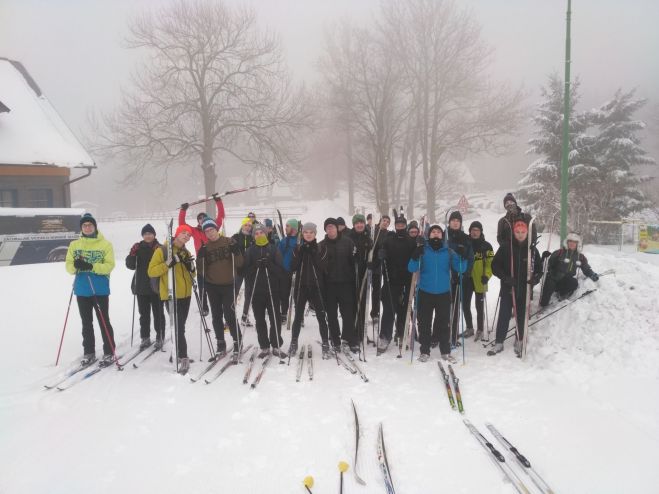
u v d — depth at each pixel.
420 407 4.45
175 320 5.43
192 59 27.19
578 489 3.15
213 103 28.45
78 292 5.50
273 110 27.94
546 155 21.62
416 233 6.26
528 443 3.72
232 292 5.83
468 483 3.26
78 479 3.32
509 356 5.76
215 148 28.20
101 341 6.52
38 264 14.09
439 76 26.02
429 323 5.76
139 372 5.38
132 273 12.21
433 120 27.27
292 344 6.01
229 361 5.70
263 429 4.05
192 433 3.98
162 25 26.78
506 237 5.90
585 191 19.89
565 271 5.88
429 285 5.67
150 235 6.04
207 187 27.73
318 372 5.41
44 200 21.27
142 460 3.57
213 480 3.33
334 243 5.91
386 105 26.39
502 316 5.92
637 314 5.05
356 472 3.40
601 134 20.25
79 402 4.55
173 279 5.36
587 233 18.61
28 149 20.34
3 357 5.72
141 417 4.26
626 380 4.48
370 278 6.13
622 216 19.03
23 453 3.63
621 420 3.96
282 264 6.00
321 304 5.90
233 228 29.42
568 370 4.94
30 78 23.89
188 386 4.97
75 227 16.23
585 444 3.65
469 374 5.26
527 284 5.55
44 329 6.95
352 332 5.99
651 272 5.53
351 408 4.45
